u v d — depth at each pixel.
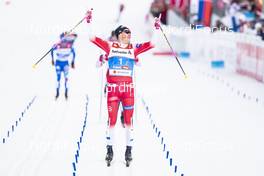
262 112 30.45
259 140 24.12
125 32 21.06
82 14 72.88
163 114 29.53
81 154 21.47
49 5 78.88
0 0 83.50
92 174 18.88
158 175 18.88
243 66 45.25
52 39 61.31
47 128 25.89
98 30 62.50
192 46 56.78
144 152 21.88
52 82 39.97
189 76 44.22
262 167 20.05
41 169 19.39
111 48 20.98
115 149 22.25
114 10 74.94
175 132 25.41
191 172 19.30
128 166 19.88
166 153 21.75
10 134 24.62
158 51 58.78
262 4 50.69
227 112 30.31
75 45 58.66
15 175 18.72
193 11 55.59
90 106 31.48
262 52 41.03
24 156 21.09
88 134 24.78
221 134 25.14
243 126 26.86
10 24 69.38
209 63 52.84
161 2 60.22
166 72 46.31
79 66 47.62
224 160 20.89
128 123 20.22
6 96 34.41
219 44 50.53
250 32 46.41
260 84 40.75
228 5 52.41
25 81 40.28
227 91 37.44
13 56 52.75
